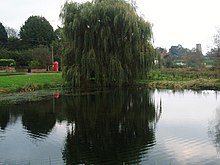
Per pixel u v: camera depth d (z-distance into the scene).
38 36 101.19
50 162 14.27
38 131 20.27
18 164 14.46
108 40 41.38
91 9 40.75
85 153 15.86
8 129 20.78
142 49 42.69
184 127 21.06
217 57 54.28
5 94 37.94
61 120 23.41
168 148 16.52
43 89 43.31
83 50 41.28
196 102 32.00
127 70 42.34
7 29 141.62
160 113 26.03
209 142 17.50
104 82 42.28
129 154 15.63
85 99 34.06
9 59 74.69
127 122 22.69
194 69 65.88
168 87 45.91
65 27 41.47
